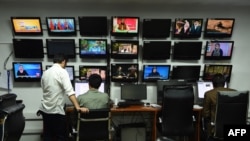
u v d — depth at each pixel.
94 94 2.79
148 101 3.96
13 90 3.81
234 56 4.01
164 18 3.85
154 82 3.93
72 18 3.61
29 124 3.75
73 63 3.83
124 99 3.75
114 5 3.80
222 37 3.92
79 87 3.68
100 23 3.63
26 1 3.69
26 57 3.71
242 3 3.92
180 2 3.85
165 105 3.04
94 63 3.87
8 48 3.73
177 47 3.79
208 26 3.79
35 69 3.71
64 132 2.89
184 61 3.96
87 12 3.78
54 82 2.77
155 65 3.83
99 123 2.66
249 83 4.06
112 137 3.74
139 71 3.92
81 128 2.64
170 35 3.87
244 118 2.93
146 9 3.83
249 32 3.97
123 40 3.72
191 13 3.88
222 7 3.90
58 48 3.67
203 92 3.85
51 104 2.78
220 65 3.90
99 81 2.82
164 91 3.03
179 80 3.83
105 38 3.80
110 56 3.82
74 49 3.70
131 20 3.67
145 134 3.59
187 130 3.07
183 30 3.76
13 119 2.32
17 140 2.47
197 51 3.83
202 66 3.98
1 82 3.77
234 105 2.89
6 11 3.68
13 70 3.70
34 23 3.61
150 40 3.85
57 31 3.66
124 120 3.96
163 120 3.07
